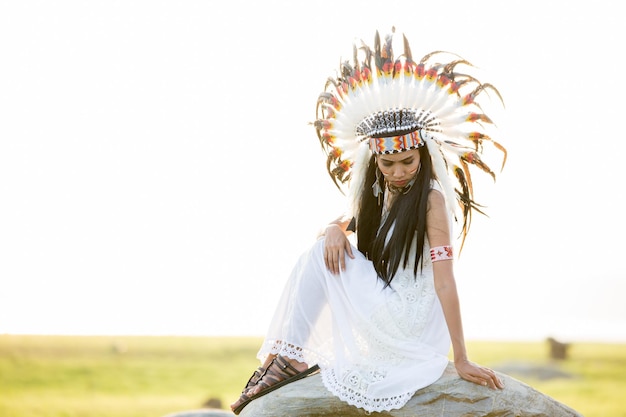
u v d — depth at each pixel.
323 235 5.14
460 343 4.65
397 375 4.60
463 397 4.57
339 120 5.07
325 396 4.65
